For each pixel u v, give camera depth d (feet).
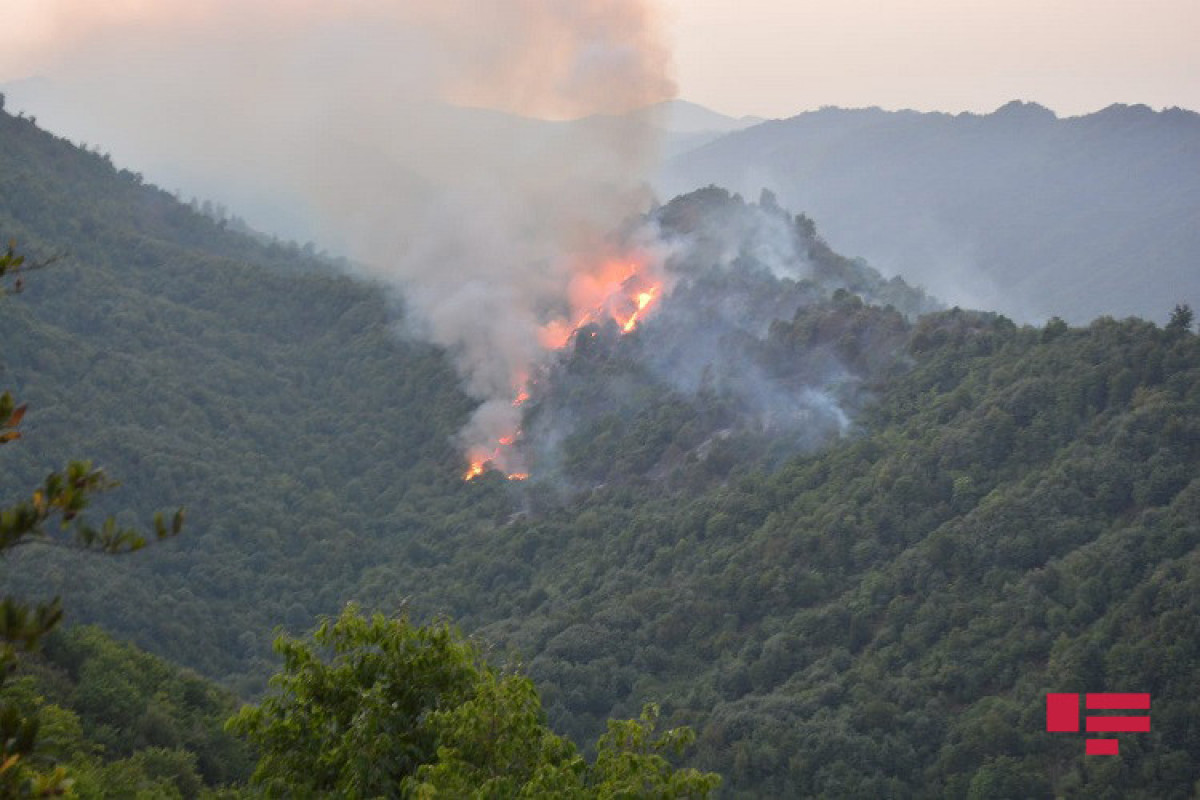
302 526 506.07
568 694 329.31
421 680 100.63
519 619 398.62
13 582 370.32
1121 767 252.42
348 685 99.81
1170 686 263.70
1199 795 242.58
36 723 50.01
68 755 160.97
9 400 52.60
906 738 279.69
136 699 205.57
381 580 465.06
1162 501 317.42
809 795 275.59
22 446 467.11
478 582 445.78
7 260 58.23
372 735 93.09
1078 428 354.54
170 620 398.62
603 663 341.21
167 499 484.74
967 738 271.28
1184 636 268.62
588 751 314.76
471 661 103.81
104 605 384.47
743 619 353.51
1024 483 343.05
